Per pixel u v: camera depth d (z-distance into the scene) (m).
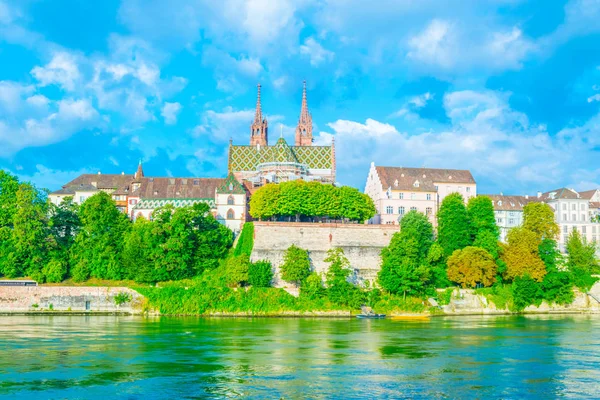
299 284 150.88
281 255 155.25
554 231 179.25
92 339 98.56
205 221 160.62
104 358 82.00
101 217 159.12
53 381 69.00
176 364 78.38
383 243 165.88
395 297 148.38
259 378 71.00
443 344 95.88
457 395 64.25
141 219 164.00
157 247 150.88
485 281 152.88
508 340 100.75
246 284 149.00
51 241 154.00
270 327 117.44
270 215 178.12
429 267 153.62
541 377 72.31
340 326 120.12
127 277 150.88
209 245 156.50
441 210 169.12
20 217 151.75
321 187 179.50
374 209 188.50
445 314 148.25
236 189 186.50
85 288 143.38
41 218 155.00
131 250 151.38
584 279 163.50
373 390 66.00
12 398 62.38
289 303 143.50
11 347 90.12
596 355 86.25
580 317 142.62
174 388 66.31
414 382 69.56
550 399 63.22
